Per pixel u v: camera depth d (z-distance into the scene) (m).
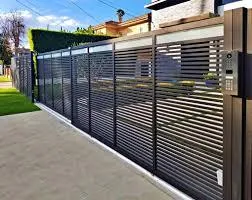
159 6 16.05
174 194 3.75
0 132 7.40
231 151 2.75
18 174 4.61
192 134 3.49
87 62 6.75
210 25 3.04
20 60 16.61
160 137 4.14
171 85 3.80
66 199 3.75
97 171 4.63
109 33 32.06
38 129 7.66
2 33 47.12
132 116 4.86
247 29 2.50
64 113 9.18
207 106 3.26
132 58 4.74
